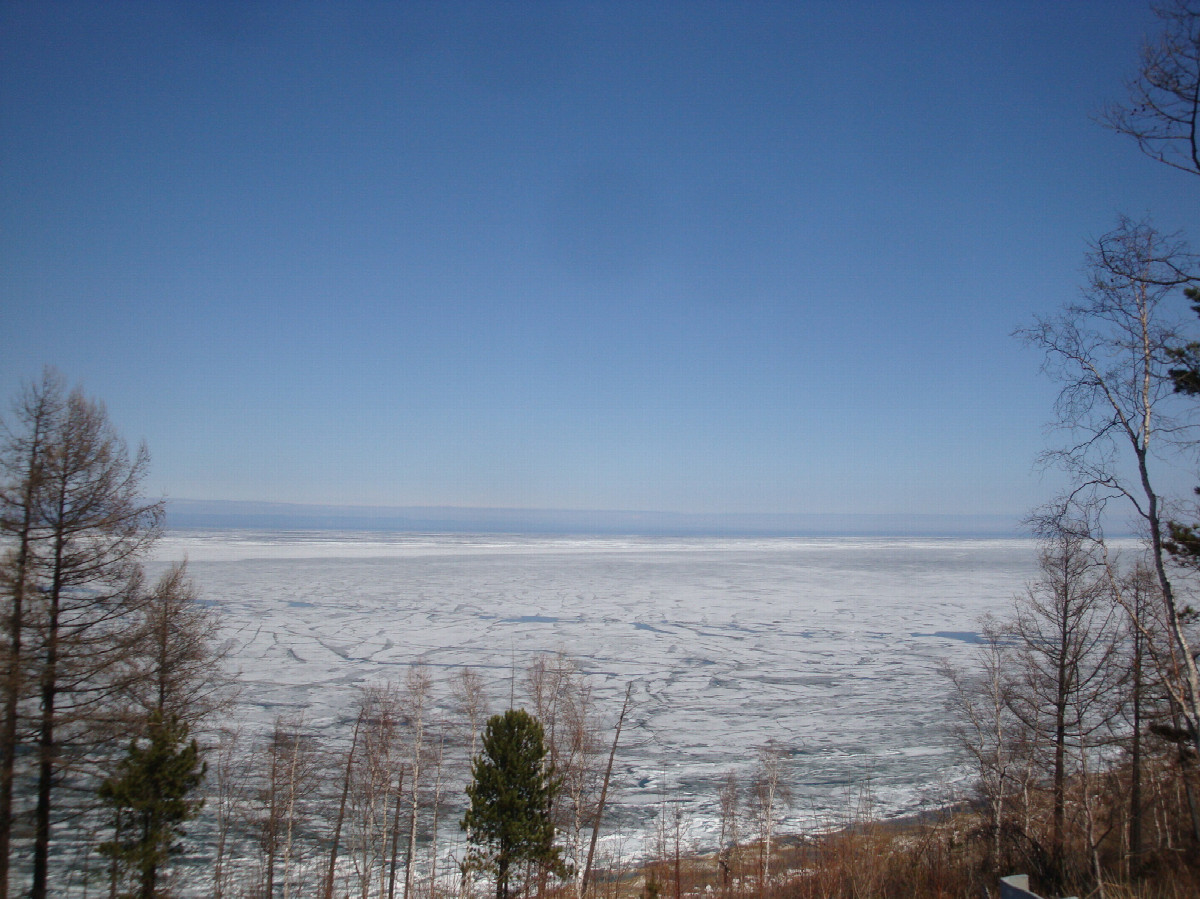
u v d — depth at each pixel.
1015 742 16.22
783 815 20.38
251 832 18.95
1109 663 14.15
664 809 20.91
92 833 15.18
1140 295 7.64
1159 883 11.00
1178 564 9.81
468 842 15.69
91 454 13.30
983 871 13.41
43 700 12.85
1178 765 11.96
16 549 12.62
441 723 25.88
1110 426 7.89
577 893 15.48
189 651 15.22
